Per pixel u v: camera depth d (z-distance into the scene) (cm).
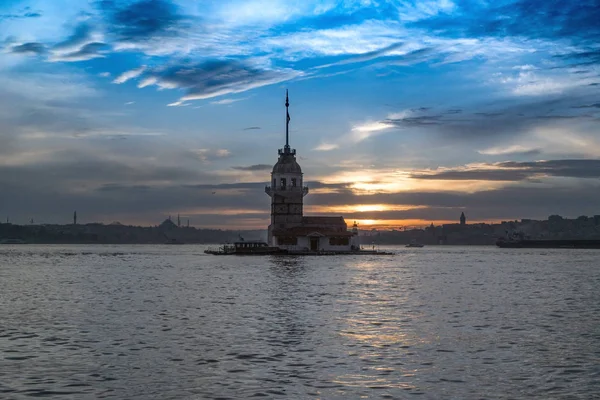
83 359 3512
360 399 2775
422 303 6362
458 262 18588
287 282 9056
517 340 4134
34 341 4050
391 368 3328
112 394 2836
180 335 4281
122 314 5384
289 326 4700
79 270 13288
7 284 9038
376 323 4884
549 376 3167
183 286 8431
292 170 19925
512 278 10694
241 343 3991
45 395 2819
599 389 2931
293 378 3117
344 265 14262
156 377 3127
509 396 2823
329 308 5872
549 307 6050
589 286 8819
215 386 2967
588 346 3928
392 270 12838
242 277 10181
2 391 2877
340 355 3641
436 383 3036
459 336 4284
